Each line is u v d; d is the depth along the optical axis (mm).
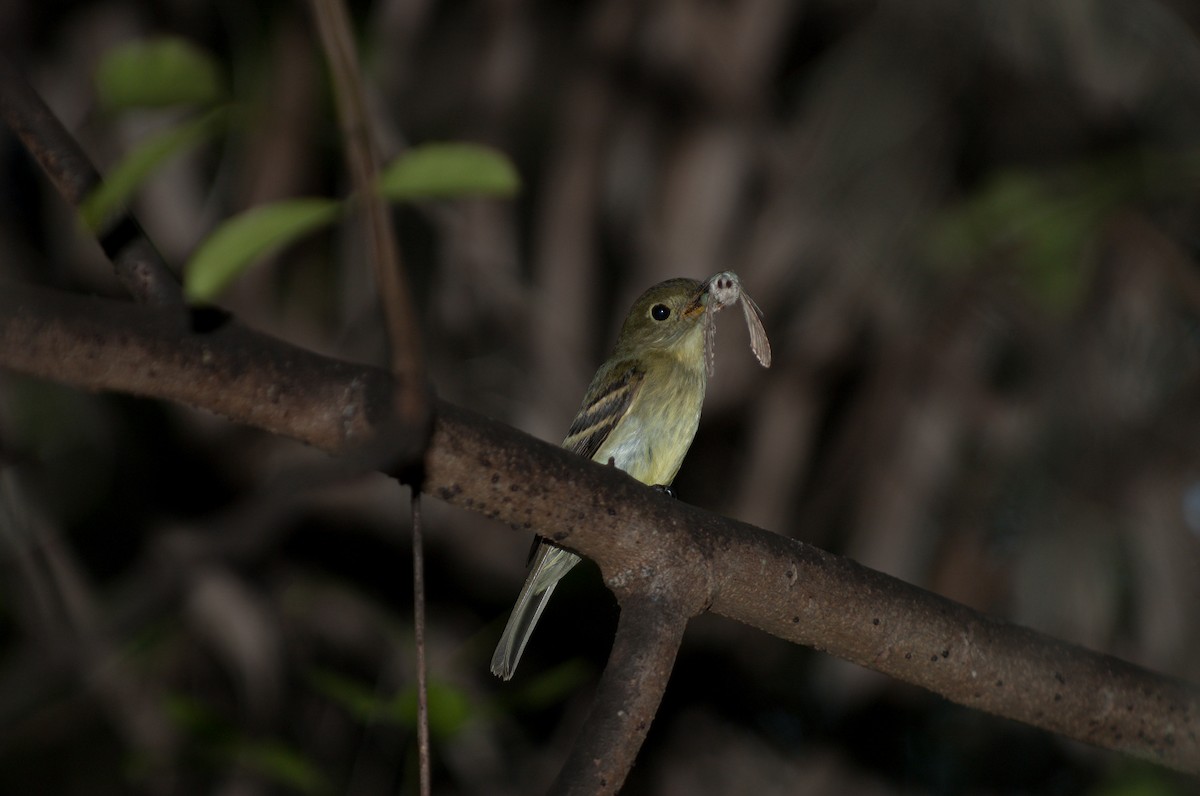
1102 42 10797
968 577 11211
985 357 11109
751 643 14141
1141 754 6301
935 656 6000
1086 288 10703
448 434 4953
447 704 7504
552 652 13602
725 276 8344
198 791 12398
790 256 11031
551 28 12148
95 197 3594
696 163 11016
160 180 10562
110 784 12781
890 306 10984
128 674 11758
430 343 11367
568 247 11227
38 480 11500
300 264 11664
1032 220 10094
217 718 8258
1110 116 10711
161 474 12125
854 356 11914
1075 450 10750
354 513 12539
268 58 10250
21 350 4176
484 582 12844
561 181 11227
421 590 4461
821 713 13250
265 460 12281
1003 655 6070
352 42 3607
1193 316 10695
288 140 10531
